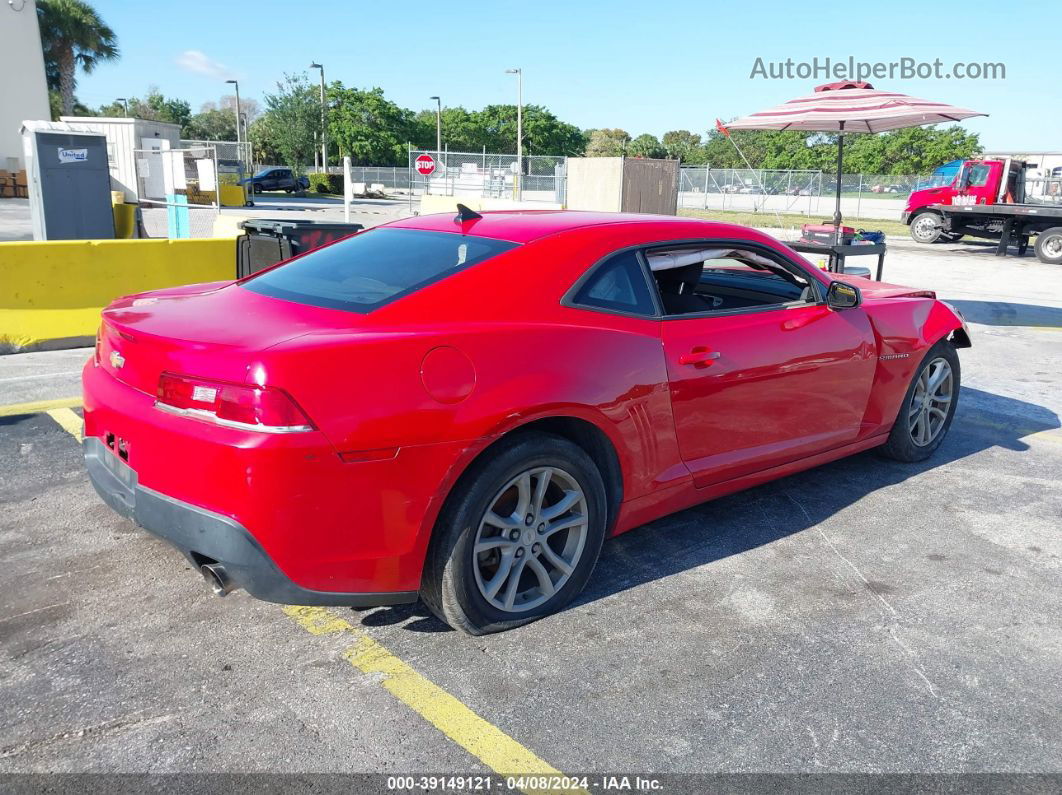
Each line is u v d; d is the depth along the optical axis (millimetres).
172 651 2803
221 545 2404
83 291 7633
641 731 2475
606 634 2996
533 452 2801
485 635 2951
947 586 3459
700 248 3551
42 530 3670
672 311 3418
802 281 3957
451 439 2582
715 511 4176
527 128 85562
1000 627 3146
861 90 7832
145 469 2553
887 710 2615
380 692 2615
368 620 3045
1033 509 4328
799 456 3982
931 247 24688
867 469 4863
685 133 89125
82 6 43375
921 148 56000
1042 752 2443
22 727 2387
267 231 6945
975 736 2506
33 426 5082
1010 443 5430
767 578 3473
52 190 12055
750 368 3551
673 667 2807
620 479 3207
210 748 2330
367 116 72188
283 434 2342
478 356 2695
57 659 2727
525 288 2971
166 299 3162
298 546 2430
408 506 2564
